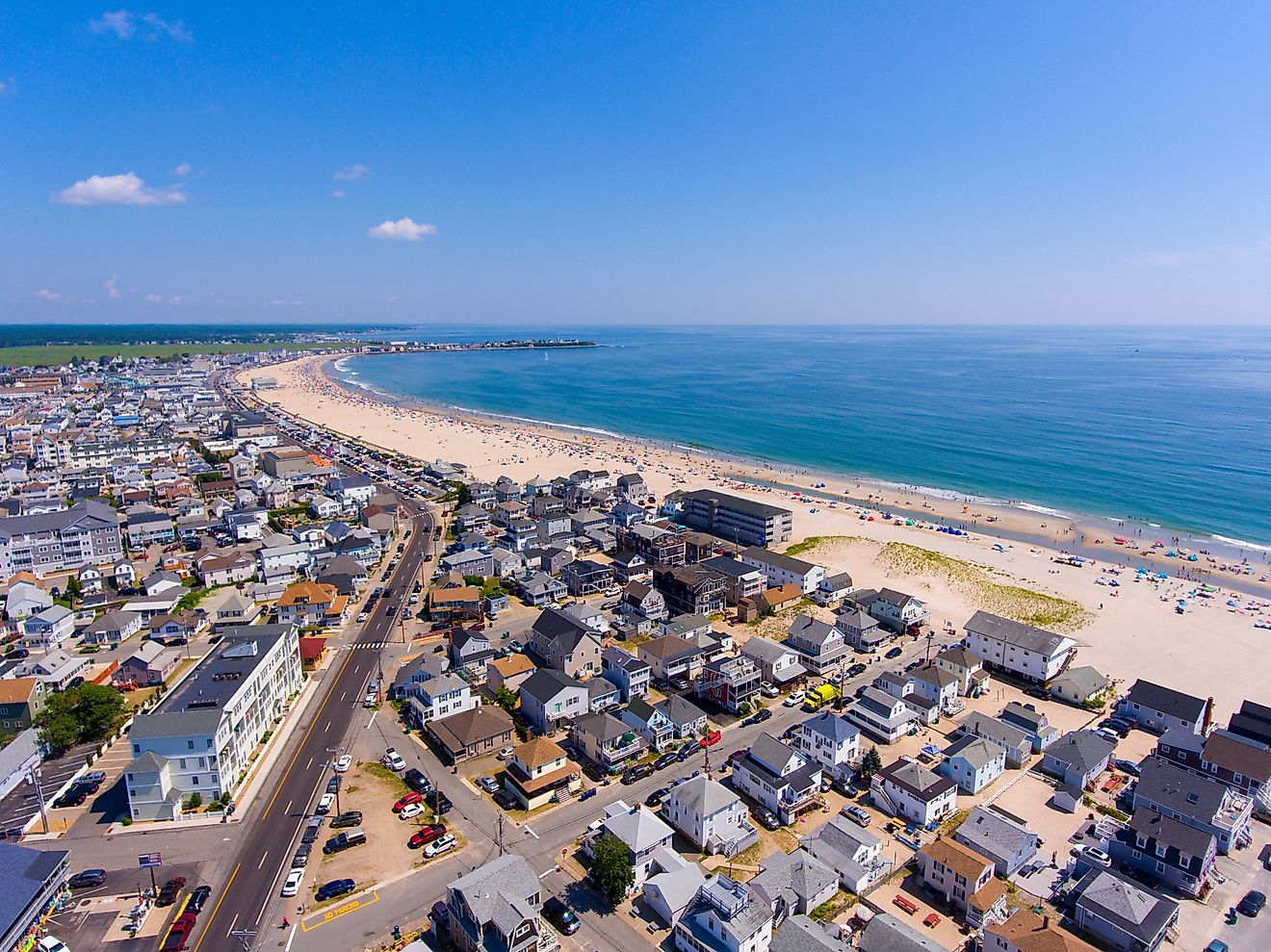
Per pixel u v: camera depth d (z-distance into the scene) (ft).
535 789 247.70
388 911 199.31
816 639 352.28
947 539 551.18
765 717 307.78
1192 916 202.69
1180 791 238.07
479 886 186.50
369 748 279.28
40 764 268.21
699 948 181.78
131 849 222.69
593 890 208.74
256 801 247.29
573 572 441.27
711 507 564.71
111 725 287.48
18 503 533.55
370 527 534.78
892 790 250.16
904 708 301.84
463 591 405.39
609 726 275.18
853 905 205.36
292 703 312.71
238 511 562.66
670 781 262.47
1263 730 280.51
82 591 437.99
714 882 192.85
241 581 458.50
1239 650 374.84
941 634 391.65
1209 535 574.56
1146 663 361.30
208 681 269.03
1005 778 271.49
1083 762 264.11
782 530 543.80
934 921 198.49
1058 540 565.53
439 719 294.25
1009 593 440.45
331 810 241.35
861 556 502.79
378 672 340.80
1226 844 227.20
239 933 190.90
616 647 349.41
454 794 252.01
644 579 464.24
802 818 245.45
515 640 371.35
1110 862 226.58
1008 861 214.48
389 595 437.58
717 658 342.23
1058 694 330.54
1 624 375.66
